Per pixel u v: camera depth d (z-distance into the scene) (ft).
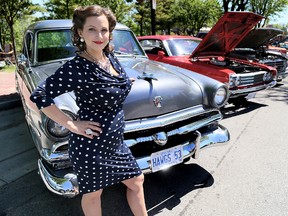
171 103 8.52
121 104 5.79
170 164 8.39
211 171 10.39
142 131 8.15
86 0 47.01
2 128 14.42
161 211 8.21
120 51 12.55
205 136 9.59
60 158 7.00
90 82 5.11
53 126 6.81
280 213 8.07
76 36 5.35
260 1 73.00
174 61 18.29
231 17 14.75
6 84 24.18
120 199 8.75
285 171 10.35
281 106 19.29
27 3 36.83
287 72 24.73
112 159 5.79
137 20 95.25
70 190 6.83
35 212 8.07
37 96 5.11
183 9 90.48
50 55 11.05
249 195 8.92
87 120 5.41
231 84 15.98
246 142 12.99
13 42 38.60
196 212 8.15
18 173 10.11
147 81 8.44
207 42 16.57
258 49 24.66
